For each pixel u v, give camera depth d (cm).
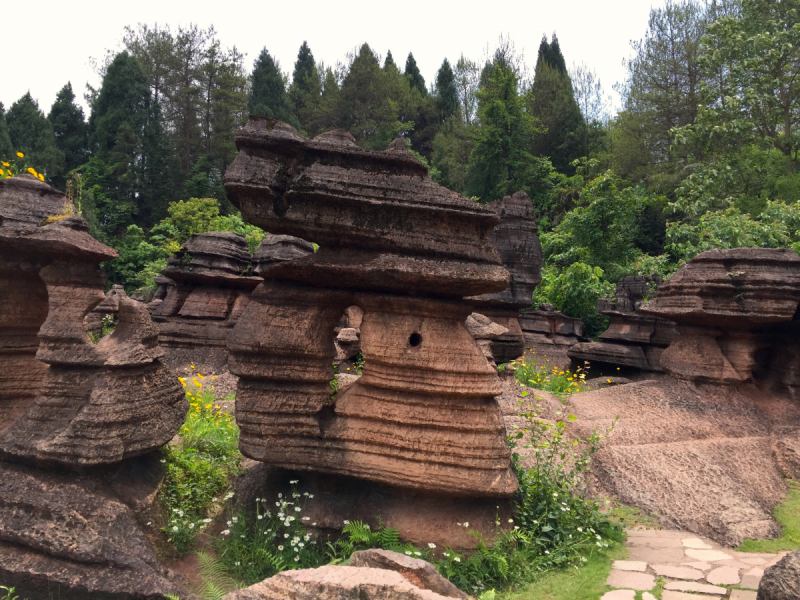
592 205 2395
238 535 490
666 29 3192
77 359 480
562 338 1762
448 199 494
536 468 611
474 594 440
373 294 506
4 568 407
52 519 425
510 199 1374
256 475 564
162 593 395
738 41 2222
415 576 350
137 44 4378
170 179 3859
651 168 3177
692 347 988
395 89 4534
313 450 507
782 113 2453
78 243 485
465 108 4722
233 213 3819
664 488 651
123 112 3897
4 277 565
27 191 589
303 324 507
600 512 613
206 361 1252
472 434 496
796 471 760
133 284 2958
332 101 4256
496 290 499
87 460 449
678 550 531
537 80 4022
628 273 2091
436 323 506
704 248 1673
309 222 490
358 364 1030
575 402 953
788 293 902
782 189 2248
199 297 1327
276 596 300
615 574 475
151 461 535
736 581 462
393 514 502
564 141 3819
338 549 489
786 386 975
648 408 895
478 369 498
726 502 621
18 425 485
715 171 2148
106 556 408
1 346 582
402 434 498
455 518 500
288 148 496
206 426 683
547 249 2561
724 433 836
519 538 503
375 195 487
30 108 3991
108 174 3706
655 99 3138
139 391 494
